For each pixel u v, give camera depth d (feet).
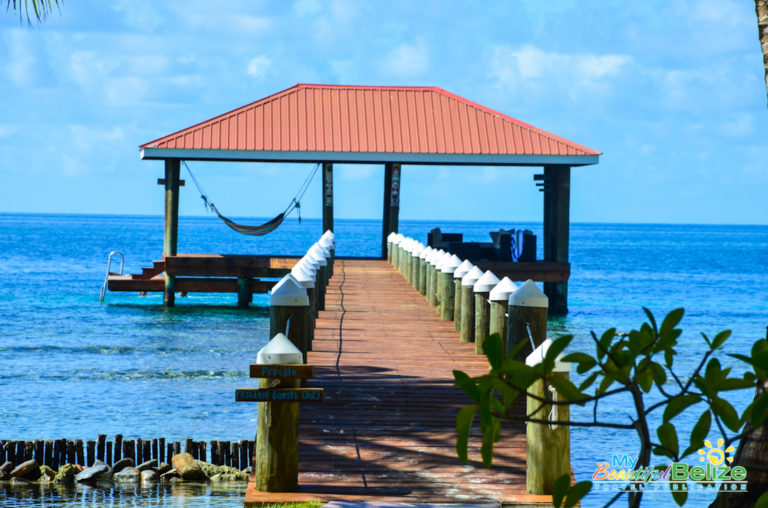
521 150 114.21
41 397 58.44
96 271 208.13
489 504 23.81
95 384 63.52
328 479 25.96
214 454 43.37
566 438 24.57
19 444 42.34
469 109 121.90
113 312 115.96
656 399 57.26
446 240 121.49
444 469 26.89
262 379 24.90
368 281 88.02
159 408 55.57
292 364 24.61
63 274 195.21
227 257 111.45
